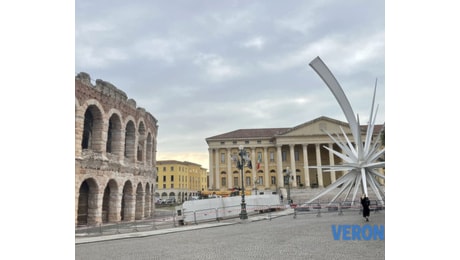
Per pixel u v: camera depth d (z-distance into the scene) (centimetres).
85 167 3131
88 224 3259
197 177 15562
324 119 9862
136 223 3481
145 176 4566
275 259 1247
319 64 3881
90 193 3319
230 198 3531
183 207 3125
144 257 1412
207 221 3197
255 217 3269
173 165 13750
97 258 1436
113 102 3675
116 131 3834
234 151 10706
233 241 1736
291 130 9962
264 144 10538
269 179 10425
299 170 10369
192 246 1639
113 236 2247
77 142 3041
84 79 3178
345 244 1509
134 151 4206
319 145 9900
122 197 4088
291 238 1742
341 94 3934
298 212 3669
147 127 4722
